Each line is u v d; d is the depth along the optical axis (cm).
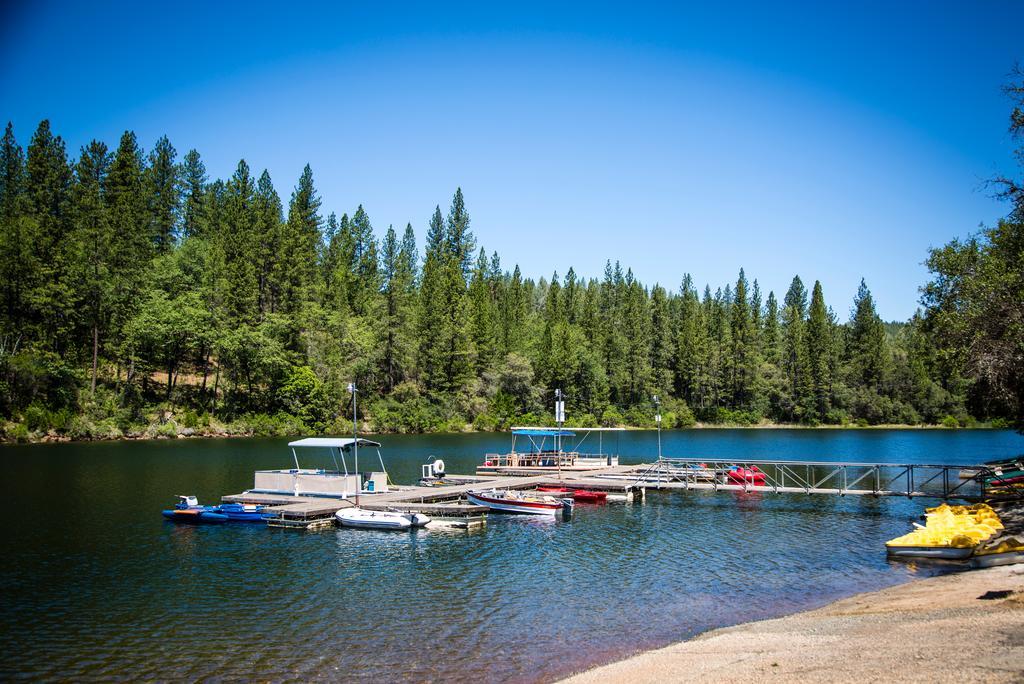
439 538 3105
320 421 9194
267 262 9638
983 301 2941
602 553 2822
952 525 2881
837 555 2783
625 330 12812
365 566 2584
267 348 8794
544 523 3509
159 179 10212
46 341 7262
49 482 4544
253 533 3153
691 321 13012
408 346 10450
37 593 2206
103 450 6406
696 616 2002
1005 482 4000
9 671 1596
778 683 1288
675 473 5028
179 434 7900
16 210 8112
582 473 5231
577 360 11512
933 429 12038
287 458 6191
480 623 1941
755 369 13038
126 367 8275
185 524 3322
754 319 14425
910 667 1261
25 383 6894
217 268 9056
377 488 4056
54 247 7519
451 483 4722
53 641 1786
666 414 12206
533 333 12594
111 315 8031
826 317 13000
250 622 1939
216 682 1530
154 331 8094
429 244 13138
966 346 2936
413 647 1750
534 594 2233
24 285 7281
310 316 9756
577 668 1606
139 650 1722
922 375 12200
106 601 2128
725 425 12731
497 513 3784
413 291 12725
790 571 2528
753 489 4416
